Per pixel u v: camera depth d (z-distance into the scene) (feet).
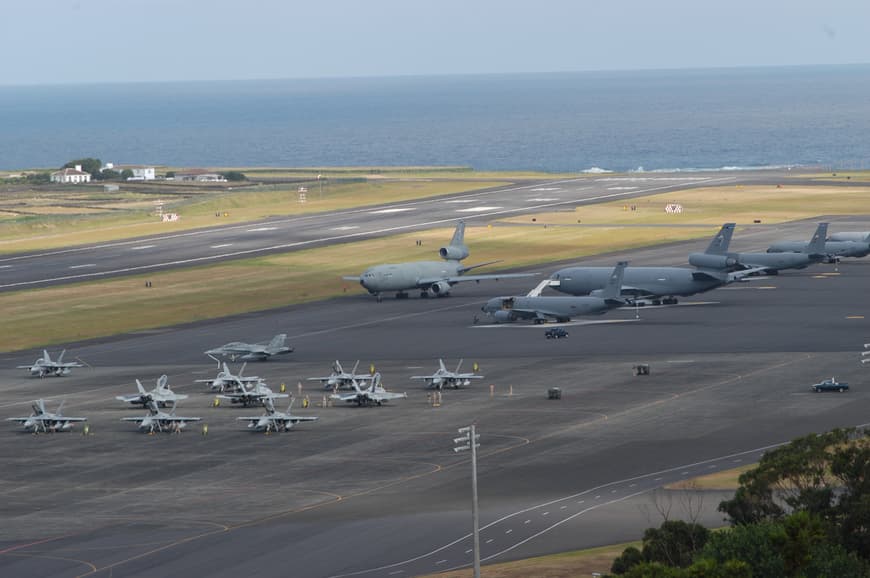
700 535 508.53
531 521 627.05
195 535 623.36
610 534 599.16
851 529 500.74
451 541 598.34
